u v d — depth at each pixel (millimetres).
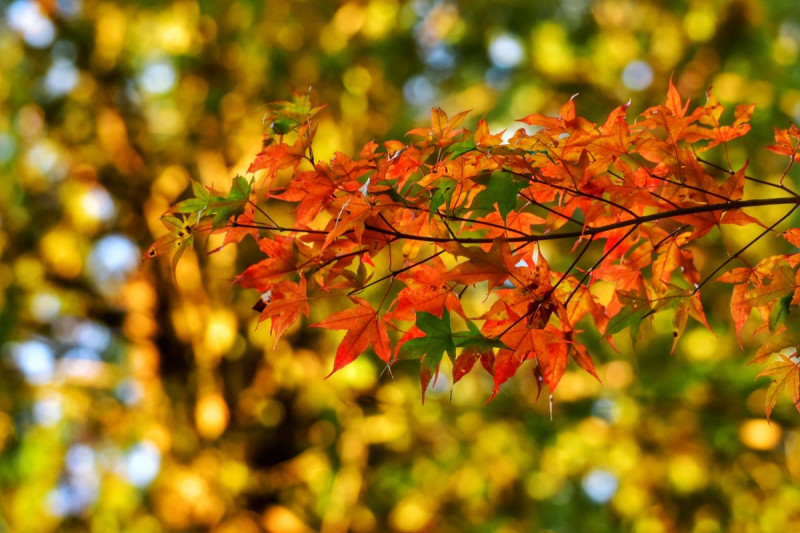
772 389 1653
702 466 5746
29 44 6180
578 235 1558
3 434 6012
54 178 6145
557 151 1580
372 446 5770
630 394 5742
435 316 1529
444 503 5773
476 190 1635
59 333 6168
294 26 6199
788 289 1617
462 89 6410
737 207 1558
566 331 1572
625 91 6230
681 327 1695
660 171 1670
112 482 5895
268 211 5258
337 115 5930
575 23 6430
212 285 5574
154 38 6156
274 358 5516
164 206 5859
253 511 5566
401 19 6305
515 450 5754
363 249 1580
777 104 5969
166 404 5723
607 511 5895
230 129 5922
